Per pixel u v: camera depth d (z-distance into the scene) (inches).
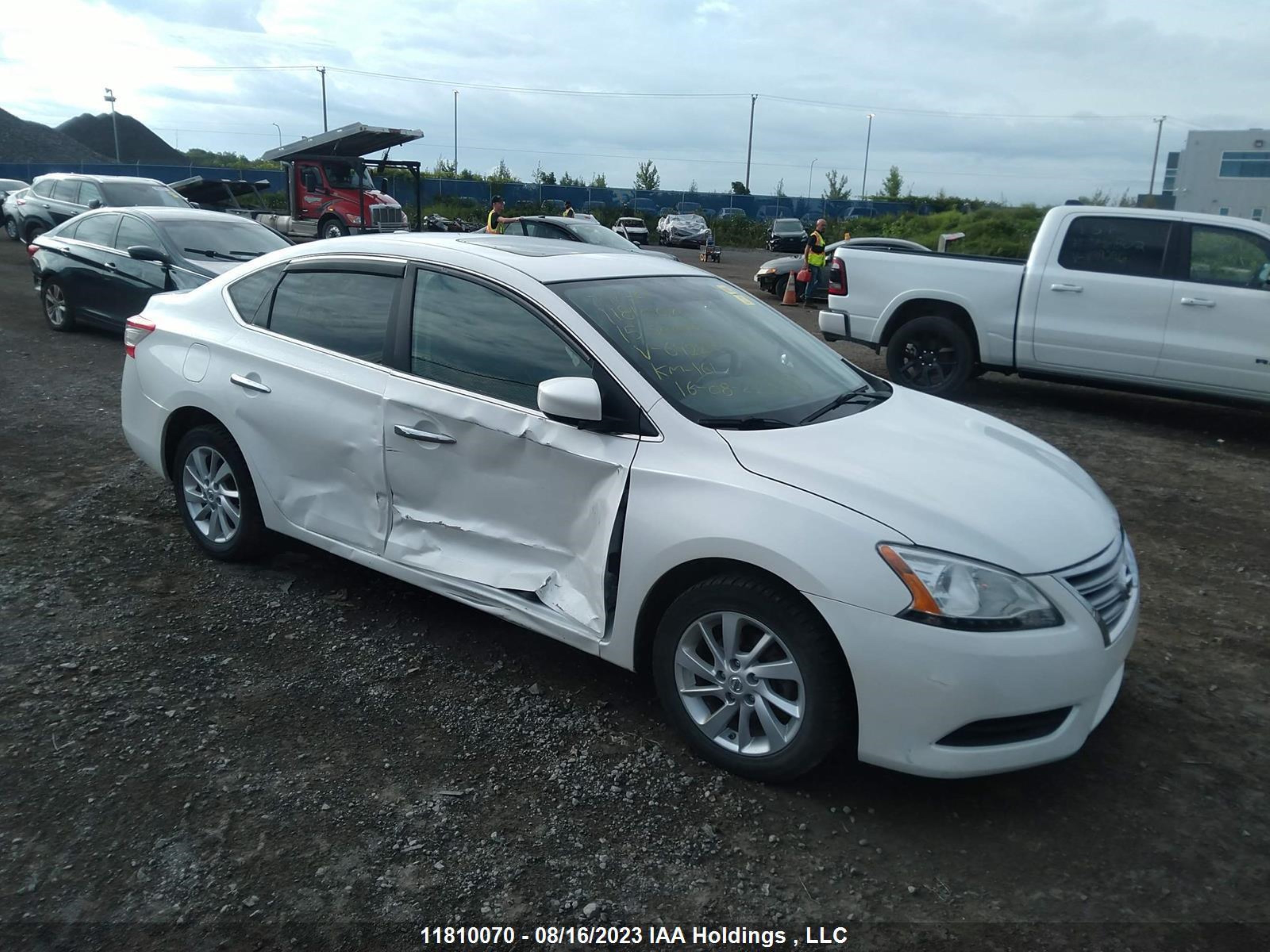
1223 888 113.1
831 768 134.3
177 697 143.6
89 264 419.8
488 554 150.0
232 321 183.9
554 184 2529.5
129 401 199.2
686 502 127.6
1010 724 117.1
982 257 387.9
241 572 188.7
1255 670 167.6
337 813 119.7
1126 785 133.1
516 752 134.2
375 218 965.2
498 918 104.1
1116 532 137.1
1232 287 330.3
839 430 141.8
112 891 105.3
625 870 112.3
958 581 114.9
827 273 747.4
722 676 129.1
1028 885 112.7
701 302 169.8
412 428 154.6
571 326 143.6
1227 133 1771.7
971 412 170.9
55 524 208.7
